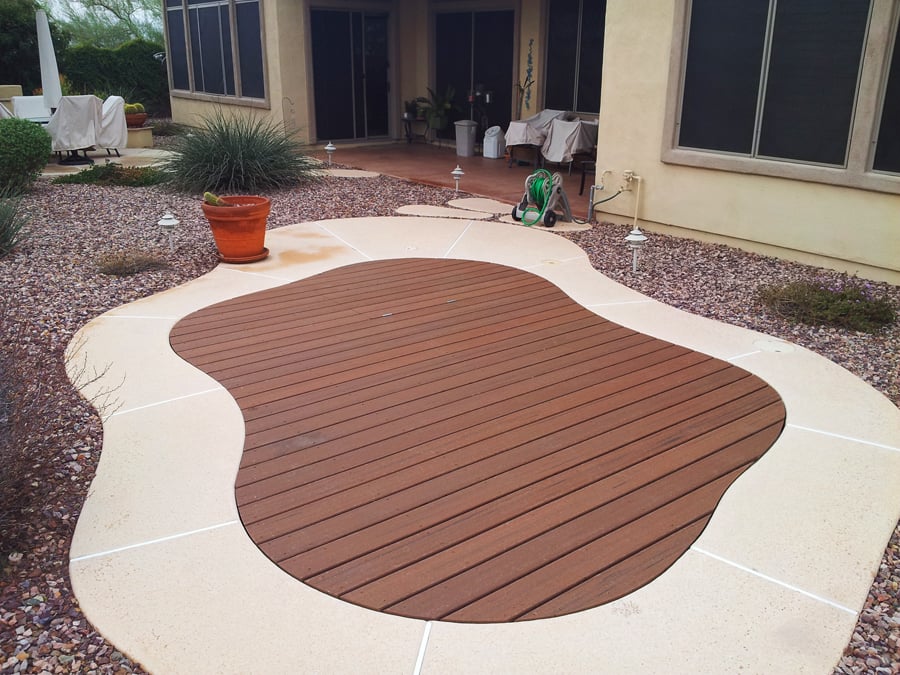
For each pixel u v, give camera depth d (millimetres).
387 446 3441
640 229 7750
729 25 6547
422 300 5590
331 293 5750
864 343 4816
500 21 12281
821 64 5992
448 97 13312
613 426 3645
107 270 6117
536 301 5582
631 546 2760
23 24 16844
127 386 4074
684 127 7121
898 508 3033
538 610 2441
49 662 2221
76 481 3166
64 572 2621
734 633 2361
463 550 2721
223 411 3791
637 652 2281
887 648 2312
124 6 27000
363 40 13633
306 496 3055
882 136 5773
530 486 3123
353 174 10812
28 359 4238
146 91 18469
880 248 5945
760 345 4742
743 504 3033
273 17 12297
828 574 2643
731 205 6887
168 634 2340
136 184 9922
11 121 9117
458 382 4137
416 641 2312
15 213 6953
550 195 7738
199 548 2738
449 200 9109
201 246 7047
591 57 10805
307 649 2283
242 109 13859
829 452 3453
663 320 5188
